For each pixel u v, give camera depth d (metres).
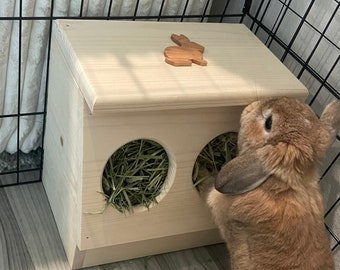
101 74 1.00
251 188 1.04
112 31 1.14
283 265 1.05
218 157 1.26
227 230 1.14
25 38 1.21
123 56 1.07
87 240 1.16
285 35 1.40
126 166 1.16
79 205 1.12
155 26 1.20
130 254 1.30
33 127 1.41
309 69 1.29
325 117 1.10
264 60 1.19
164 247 1.34
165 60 1.09
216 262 1.37
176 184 1.17
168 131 1.08
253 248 1.08
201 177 1.23
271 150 1.01
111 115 1.01
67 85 1.10
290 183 1.03
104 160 1.06
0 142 1.38
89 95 0.96
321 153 1.04
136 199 1.19
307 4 1.32
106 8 1.27
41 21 1.21
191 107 1.04
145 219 1.20
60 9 1.21
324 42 1.28
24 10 1.17
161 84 1.02
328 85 1.26
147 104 0.99
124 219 1.17
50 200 1.37
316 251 1.07
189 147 1.13
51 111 1.27
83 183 1.08
